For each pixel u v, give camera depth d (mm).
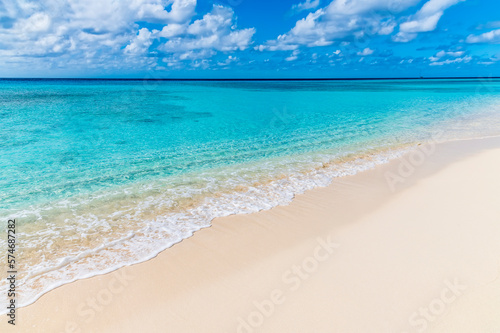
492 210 6746
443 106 28641
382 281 4508
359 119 21531
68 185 8688
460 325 3641
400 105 30109
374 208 7188
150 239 5812
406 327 3662
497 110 25094
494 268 4672
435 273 4633
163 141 14656
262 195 8086
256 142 14641
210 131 17281
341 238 5816
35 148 12797
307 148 13422
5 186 8516
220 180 9242
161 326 3764
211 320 3854
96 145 13594
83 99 31875
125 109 25125
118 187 8578
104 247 5508
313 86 76688
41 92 40375
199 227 6309
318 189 8516
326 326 3727
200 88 60156
